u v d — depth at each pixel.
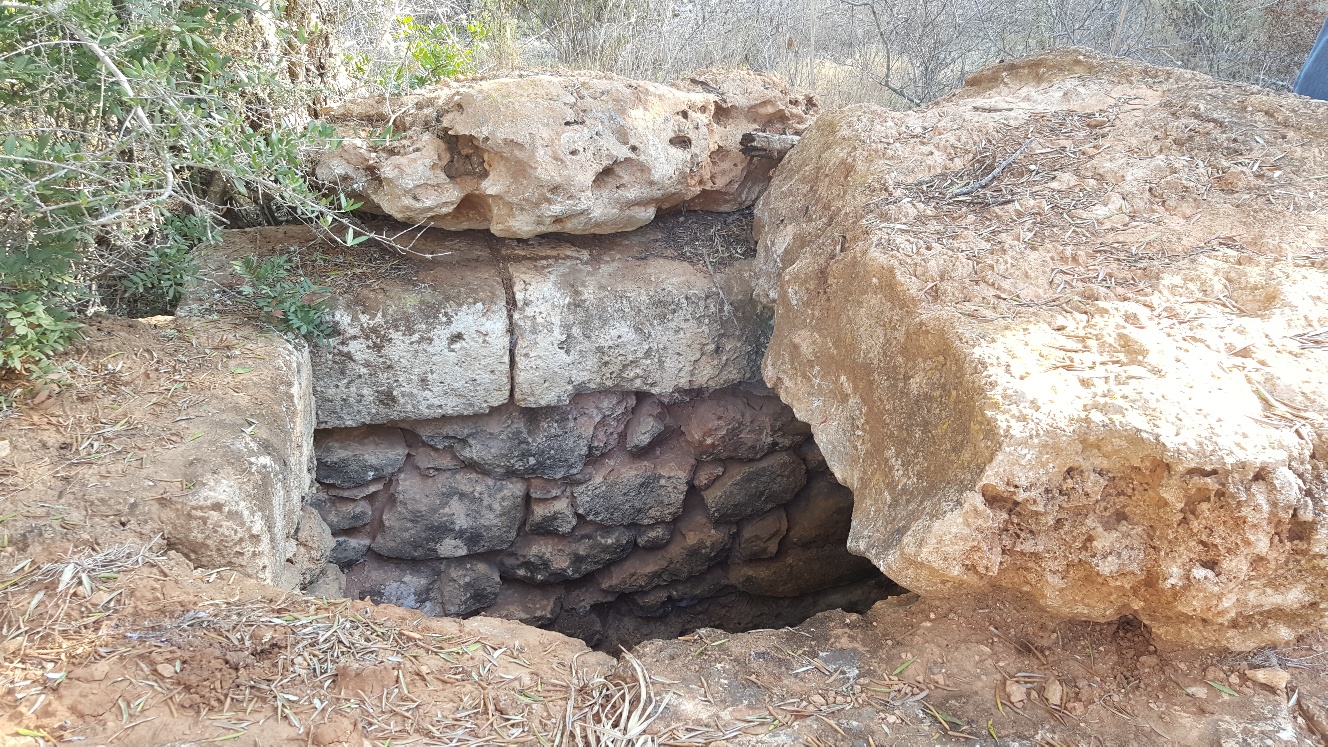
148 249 3.07
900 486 2.12
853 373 2.51
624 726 1.79
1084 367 1.86
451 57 4.49
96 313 3.07
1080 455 1.71
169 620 1.89
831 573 4.20
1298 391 1.71
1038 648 2.06
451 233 3.63
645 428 3.68
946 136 3.10
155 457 2.27
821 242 2.93
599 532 3.86
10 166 2.32
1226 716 1.85
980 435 1.80
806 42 5.89
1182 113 2.93
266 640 1.87
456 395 3.32
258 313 3.05
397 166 3.15
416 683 1.85
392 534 3.61
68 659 1.76
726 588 4.18
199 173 3.47
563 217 3.29
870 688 1.98
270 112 3.44
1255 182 2.52
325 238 3.48
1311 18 5.67
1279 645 2.02
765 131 3.87
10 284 2.57
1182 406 1.67
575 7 5.83
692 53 5.54
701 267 3.56
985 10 5.82
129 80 2.47
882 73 5.75
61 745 1.59
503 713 1.81
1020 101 3.41
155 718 1.66
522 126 3.12
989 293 2.25
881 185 2.88
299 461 2.74
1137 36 5.74
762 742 1.80
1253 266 2.14
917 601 2.26
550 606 3.96
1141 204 2.54
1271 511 1.58
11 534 2.00
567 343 3.33
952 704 1.92
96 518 2.09
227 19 2.82
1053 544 1.79
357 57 4.20
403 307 3.15
